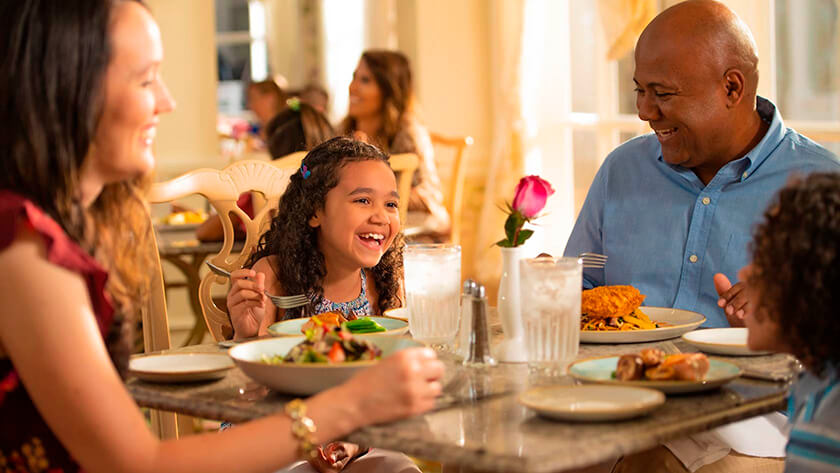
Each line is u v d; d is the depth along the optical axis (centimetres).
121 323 110
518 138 461
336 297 179
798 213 98
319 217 173
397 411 101
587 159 421
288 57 743
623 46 378
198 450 98
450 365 130
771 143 178
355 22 663
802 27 284
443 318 133
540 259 122
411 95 391
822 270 96
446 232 370
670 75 171
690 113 172
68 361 94
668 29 171
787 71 292
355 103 387
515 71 456
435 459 92
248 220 192
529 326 121
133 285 121
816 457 99
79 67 98
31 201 99
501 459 88
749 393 112
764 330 105
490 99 501
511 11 460
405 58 392
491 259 470
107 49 99
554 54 443
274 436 100
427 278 132
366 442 99
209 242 318
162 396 119
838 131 271
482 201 504
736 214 179
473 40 502
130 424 97
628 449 93
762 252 102
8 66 98
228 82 715
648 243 189
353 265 176
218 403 114
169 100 108
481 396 112
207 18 530
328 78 719
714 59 170
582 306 147
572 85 431
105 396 96
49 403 95
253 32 716
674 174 188
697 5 173
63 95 98
